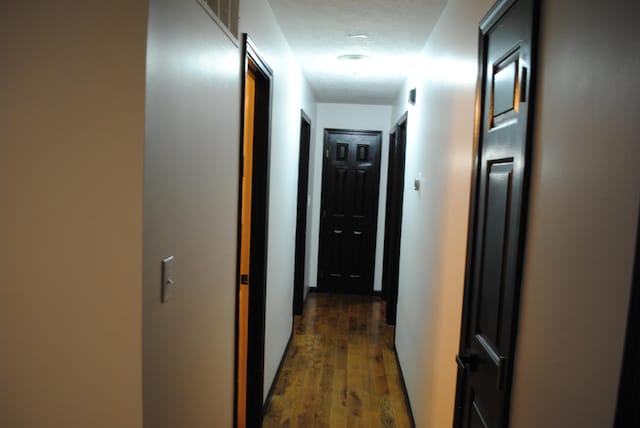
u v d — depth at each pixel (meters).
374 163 5.55
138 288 0.95
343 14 2.40
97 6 0.92
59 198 0.95
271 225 2.76
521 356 1.04
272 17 2.43
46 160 0.95
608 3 0.72
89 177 0.94
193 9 1.16
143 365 0.97
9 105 0.95
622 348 0.65
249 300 2.55
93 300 0.96
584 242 0.77
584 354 0.76
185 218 1.17
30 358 0.99
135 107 0.92
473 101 1.61
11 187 0.96
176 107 1.08
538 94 0.99
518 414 1.04
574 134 0.82
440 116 2.25
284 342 3.59
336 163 5.58
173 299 1.12
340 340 4.11
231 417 1.81
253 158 2.47
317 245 5.70
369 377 3.37
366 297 5.58
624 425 0.64
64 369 0.98
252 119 2.45
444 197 2.07
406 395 2.99
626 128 0.66
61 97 0.94
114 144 0.93
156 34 0.95
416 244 2.90
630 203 0.64
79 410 0.99
